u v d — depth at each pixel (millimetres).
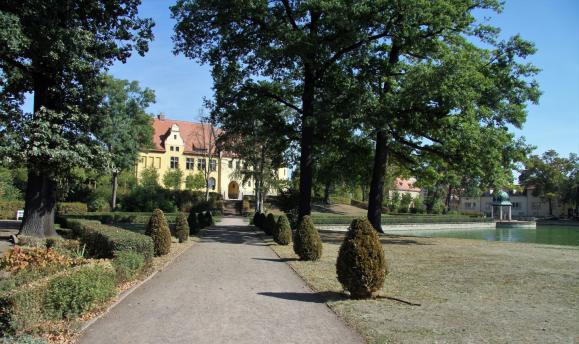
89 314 7219
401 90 21672
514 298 8773
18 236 17531
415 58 25984
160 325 6801
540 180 83938
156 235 14570
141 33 19391
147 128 52625
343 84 23547
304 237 14352
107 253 11000
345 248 8727
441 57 22438
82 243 14422
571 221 75938
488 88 22656
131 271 9852
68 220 24406
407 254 16734
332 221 41438
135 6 19109
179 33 23312
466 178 25812
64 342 5961
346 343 6016
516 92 23719
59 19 16219
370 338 6137
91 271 7520
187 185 64688
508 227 60625
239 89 25344
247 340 6129
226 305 8117
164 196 49375
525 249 19078
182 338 6191
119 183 55031
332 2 19625
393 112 21344
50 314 6586
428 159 27453
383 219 46875
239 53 23750
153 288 9555
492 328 6586
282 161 31266
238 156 44406
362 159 28203
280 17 23016
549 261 14688
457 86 20500
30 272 8203
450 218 54531
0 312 5992
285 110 30562
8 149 16094
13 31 14406
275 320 7148
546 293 9289
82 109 18547
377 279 8555
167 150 71125
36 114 16734
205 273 11625
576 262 14422
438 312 7574
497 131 21766
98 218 35969
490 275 11648
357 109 20859
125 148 47062
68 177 19797
